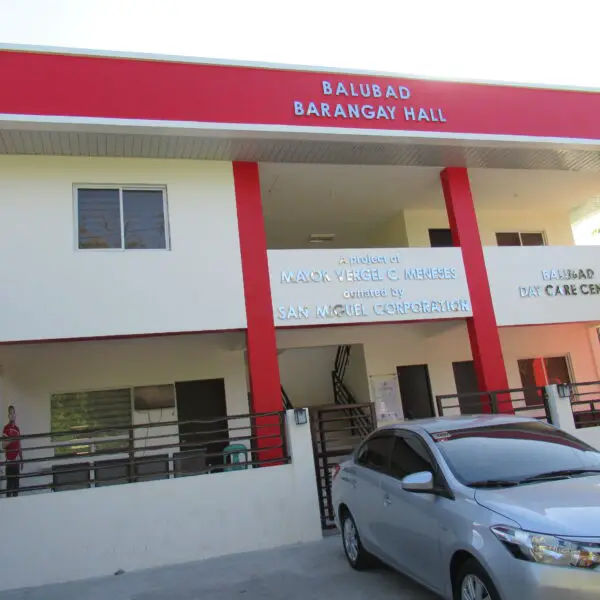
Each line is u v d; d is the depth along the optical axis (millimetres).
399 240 14180
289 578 6781
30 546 7672
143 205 9961
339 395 15508
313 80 10164
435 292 10930
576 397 14766
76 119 8750
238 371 12711
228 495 8406
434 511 4883
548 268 11812
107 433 11875
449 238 14305
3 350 10688
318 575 6754
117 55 9250
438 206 13891
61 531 7801
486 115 10945
